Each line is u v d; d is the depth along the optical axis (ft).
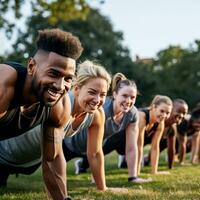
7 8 55.06
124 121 21.25
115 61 162.81
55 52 10.77
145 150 41.93
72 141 21.72
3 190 19.25
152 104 24.68
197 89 190.29
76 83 16.06
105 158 37.58
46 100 11.12
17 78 11.43
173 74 191.62
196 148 33.40
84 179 23.70
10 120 12.09
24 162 18.83
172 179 22.44
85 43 157.07
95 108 16.07
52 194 13.82
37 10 61.31
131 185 20.44
